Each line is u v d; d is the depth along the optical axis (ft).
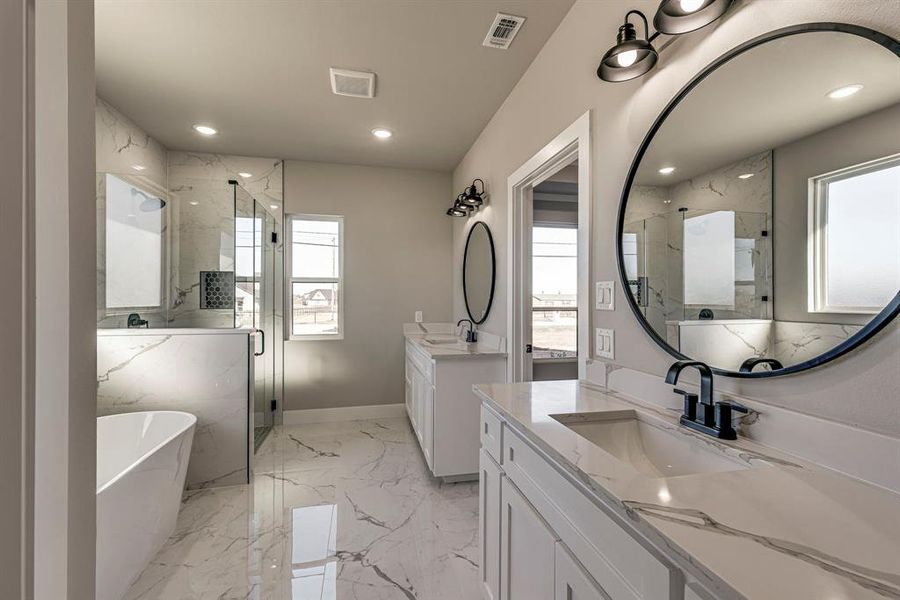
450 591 5.40
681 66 3.99
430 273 13.60
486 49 6.92
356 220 13.06
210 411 8.46
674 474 3.55
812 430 2.77
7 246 1.42
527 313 8.31
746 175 3.30
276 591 5.39
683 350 3.94
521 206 8.25
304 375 12.69
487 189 9.98
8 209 1.42
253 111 9.25
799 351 2.89
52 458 1.63
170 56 7.16
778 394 3.09
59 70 1.66
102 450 7.39
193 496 7.99
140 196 9.20
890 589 1.51
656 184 4.26
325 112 9.29
